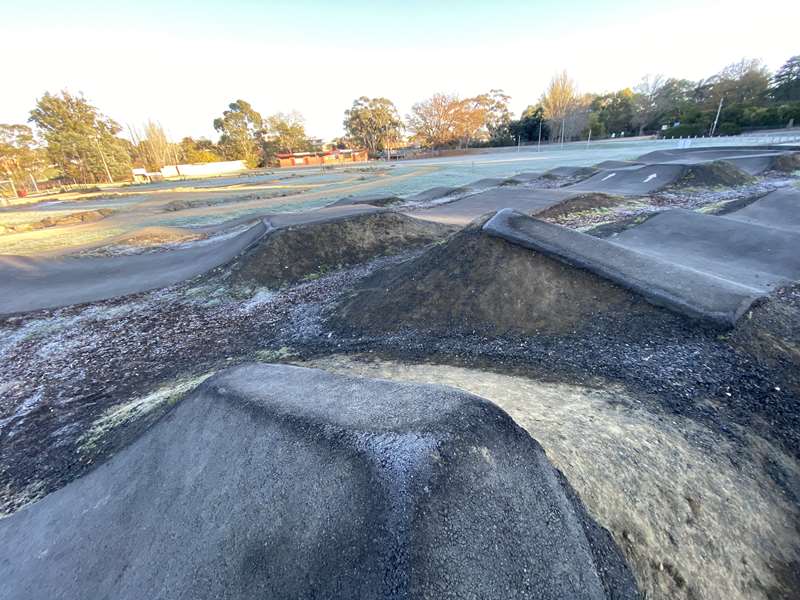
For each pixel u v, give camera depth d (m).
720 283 5.02
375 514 1.66
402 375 3.99
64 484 3.32
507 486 1.91
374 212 10.87
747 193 13.12
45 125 61.50
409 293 6.04
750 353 3.92
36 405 4.93
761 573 2.06
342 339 5.50
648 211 11.50
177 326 7.03
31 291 9.64
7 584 2.42
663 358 3.92
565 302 5.07
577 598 1.71
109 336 6.89
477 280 5.67
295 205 20.62
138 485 2.66
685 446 2.74
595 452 2.51
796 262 6.17
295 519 1.83
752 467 2.66
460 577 1.55
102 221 21.52
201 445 2.54
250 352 5.64
